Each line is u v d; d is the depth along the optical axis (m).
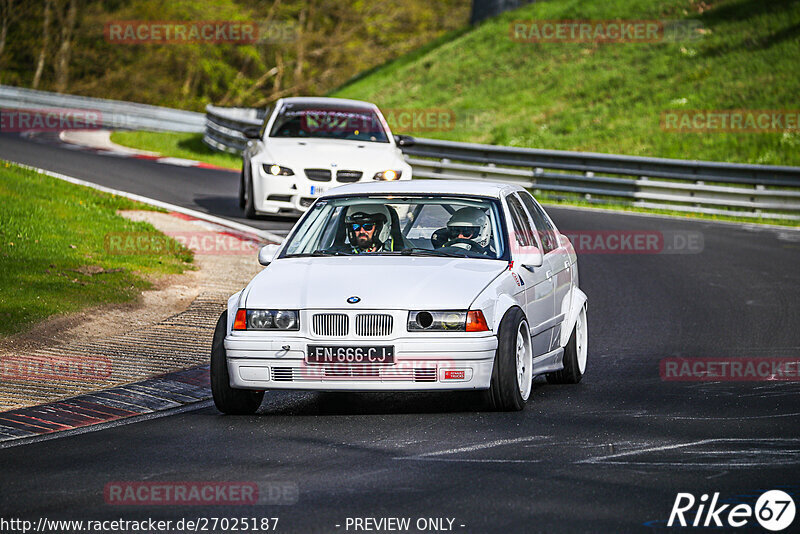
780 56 124.88
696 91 124.38
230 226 63.72
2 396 29.83
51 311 39.44
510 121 131.88
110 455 23.73
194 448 24.27
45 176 72.44
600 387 32.41
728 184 84.62
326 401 30.25
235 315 27.64
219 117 116.38
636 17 149.75
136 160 98.44
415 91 156.88
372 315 26.81
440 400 30.12
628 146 114.06
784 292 50.84
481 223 30.55
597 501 19.62
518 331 28.19
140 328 39.66
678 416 27.69
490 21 173.50
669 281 53.97
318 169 61.19
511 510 19.03
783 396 30.69
